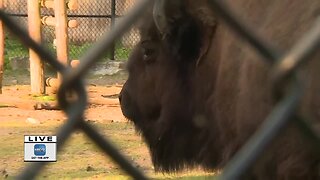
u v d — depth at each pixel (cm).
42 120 2548
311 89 784
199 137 1139
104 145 475
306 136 483
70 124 444
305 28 837
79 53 4481
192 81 1111
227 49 999
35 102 2798
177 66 1137
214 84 1062
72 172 1739
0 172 1708
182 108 1147
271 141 442
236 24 454
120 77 3803
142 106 1214
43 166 411
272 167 852
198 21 1073
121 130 2319
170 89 1151
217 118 1047
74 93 443
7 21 433
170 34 1106
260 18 920
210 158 1134
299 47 437
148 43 1179
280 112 441
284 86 443
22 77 3850
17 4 4347
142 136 1251
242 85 938
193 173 1584
